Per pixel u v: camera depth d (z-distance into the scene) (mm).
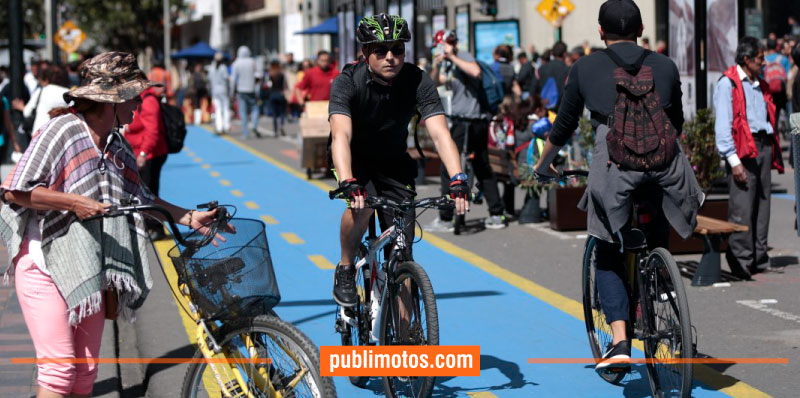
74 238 4418
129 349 7211
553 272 9477
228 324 4559
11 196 4387
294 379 4441
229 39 62406
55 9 21469
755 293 8320
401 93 5301
